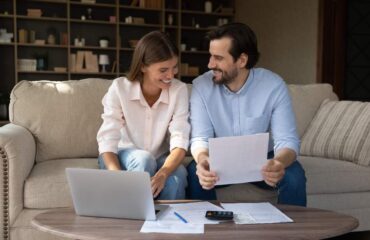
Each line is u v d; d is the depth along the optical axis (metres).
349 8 5.08
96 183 1.30
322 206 2.22
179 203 1.52
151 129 1.89
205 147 1.78
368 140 2.30
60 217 1.35
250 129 1.87
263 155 1.48
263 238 1.14
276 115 1.86
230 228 1.22
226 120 1.89
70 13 6.43
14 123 2.25
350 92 5.13
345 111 2.54
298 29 5.33
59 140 2.26
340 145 2.39
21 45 6.10
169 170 1.66
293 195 1.71
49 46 6.17
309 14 5.12
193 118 1.87
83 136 2.30
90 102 2.34
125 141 1.92
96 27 6.57
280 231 1.20
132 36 6.72
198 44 7.08
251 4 6.45
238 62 1.81
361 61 5.15
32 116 2.24
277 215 1.36
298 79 5.36
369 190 2.30
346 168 2.26
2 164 1.82
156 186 1.55
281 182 1.71
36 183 1.87
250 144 1.45
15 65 5.98
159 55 1.69
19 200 1.85
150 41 1.72
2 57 6.16
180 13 6.64
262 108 1.87
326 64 4.96
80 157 2.32
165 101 1.87
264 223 1.28
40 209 1.88
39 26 6.31
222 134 1.89
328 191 2.21
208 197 1.81
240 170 1.49
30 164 2.03
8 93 6.13
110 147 1.76
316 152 2.51
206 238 1.13
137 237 1.14
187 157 2.33
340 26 4.98
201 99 1.89
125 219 1.32
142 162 1.70
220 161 1.46
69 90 2.33
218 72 1.81
